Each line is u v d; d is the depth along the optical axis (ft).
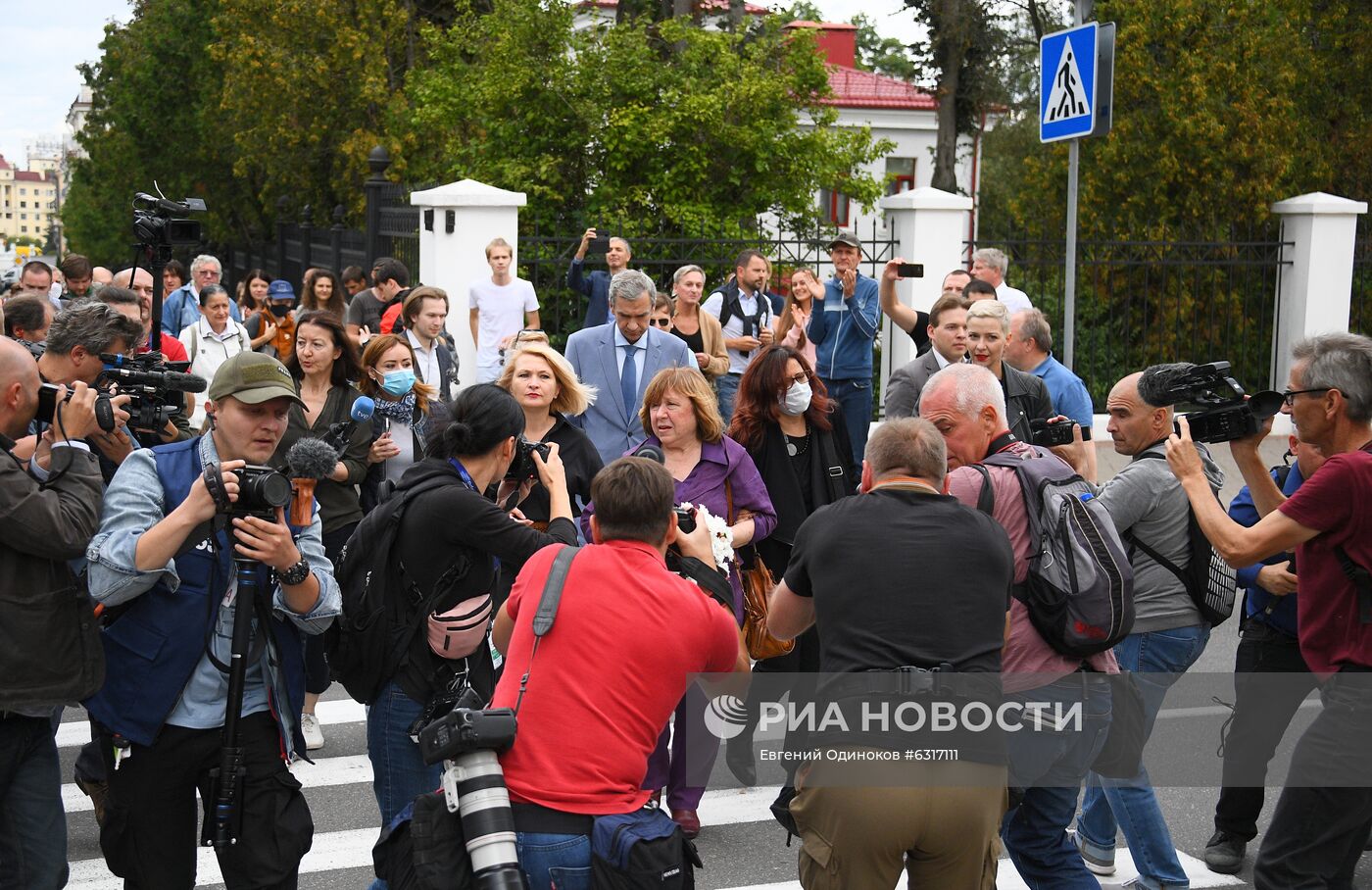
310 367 22.06
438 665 12.98
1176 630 15.89
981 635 11.55
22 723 12.15
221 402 12.25
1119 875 17.01
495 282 35.27
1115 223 49.78
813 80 48.83
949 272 39.37
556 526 14.12
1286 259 42.11
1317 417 13.85
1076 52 27.76
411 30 83.92
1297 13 55.47
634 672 10.74
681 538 13.83
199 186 115.24
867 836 11.32
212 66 107.34
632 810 10.67
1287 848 13.23
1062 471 13.55
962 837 11.39
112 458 14.76
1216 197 52.80
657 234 45.06
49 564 11.84
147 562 11.51
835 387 32.01
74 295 31.86
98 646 12.03
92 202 142.51
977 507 13.14
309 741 21.47
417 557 12.81
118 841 12.42
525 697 10.71
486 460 13.43
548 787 10.50
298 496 12.29
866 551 11.69
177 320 39.24
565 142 46.03
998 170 118.73
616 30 47.47
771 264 44.01
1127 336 40.70
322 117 85.51
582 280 35.83
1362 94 56.54
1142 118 53.21
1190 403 14.76
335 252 54.90
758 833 18.33
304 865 17.17
